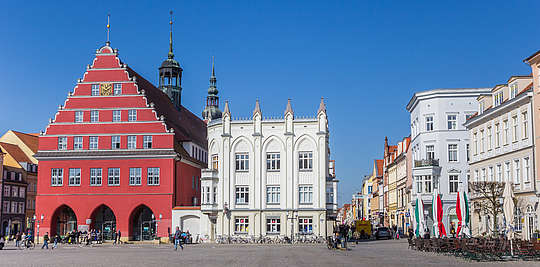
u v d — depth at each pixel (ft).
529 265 104.73
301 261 121.80
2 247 208.44
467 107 251.80
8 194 346.13
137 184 265.34
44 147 273.54
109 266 109.29
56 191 269.23
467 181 248.93
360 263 113.70
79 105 275.59
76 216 266.16
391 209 389.80
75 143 272.92
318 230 249.75
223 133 258.16
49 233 266.57
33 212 374.43
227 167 257.34
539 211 160.56
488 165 201.87
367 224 310.65
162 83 350.64
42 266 110.63
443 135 252.42
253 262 119.24
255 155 255.70
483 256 122.42
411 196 271.28
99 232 260.83
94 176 268.41
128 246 230.07
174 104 347.97
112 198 265.34
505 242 123.24
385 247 193.57
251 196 254.47
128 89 274.16
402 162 333.21
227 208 254.27
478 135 212.84
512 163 180.75
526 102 170.40
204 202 256.52
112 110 273.33
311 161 254.27
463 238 139.54
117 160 267.80
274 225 252.83
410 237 189.78
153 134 269.03
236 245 229.66
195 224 261.85
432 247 155.94
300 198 252.83
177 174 270.87
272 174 254.88
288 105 256.52
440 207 161.58
